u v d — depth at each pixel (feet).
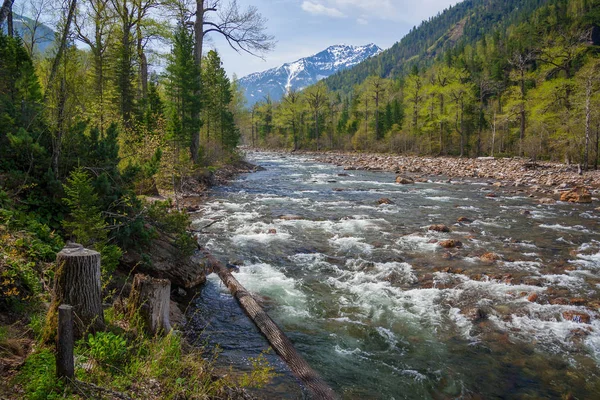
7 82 39.86
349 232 46.78
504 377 18.92
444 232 47.44
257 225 48.98
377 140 242.78
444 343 22.00
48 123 27.68
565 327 23.73
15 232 20.67
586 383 18.45
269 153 254.88
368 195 76.89
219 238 42.60
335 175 114.62
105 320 16.76
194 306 25.64
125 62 77.82
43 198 24.72
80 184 21.53
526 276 32.30
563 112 127.13
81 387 12.03
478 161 152.87
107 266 21.50
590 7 269.23
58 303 14.78
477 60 310.24
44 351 13.41
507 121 166.81
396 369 19.48
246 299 26.09
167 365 15.42
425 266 34.99
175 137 74.64
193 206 58.54
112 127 31.45
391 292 29.19
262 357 19.92
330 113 299.38
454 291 29.27
